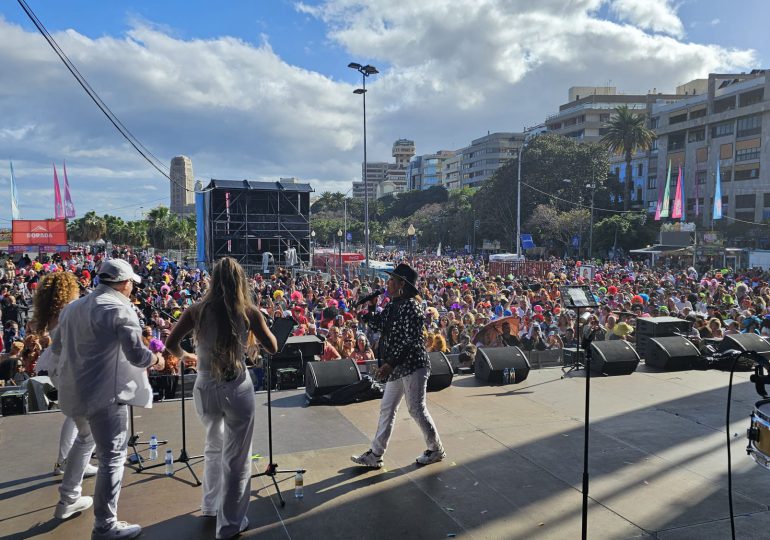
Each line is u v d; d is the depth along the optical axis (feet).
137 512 11.81
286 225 120.57
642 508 12.08
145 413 18.71
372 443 14.47
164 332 31.17
